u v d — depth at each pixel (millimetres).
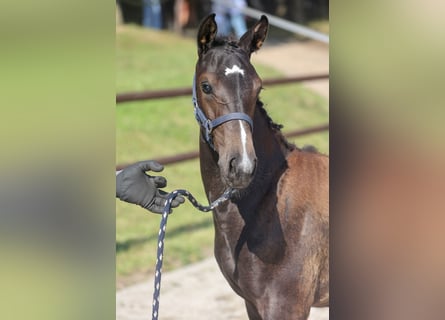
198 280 5391
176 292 5109
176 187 7777
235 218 2982
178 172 8344
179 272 5566
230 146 2648
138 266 5625
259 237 2957
